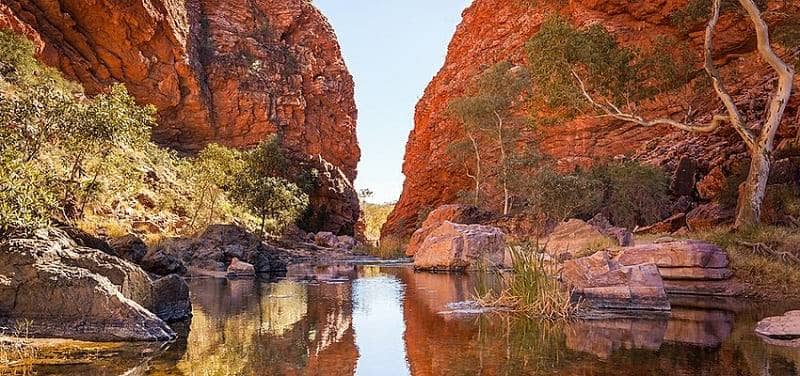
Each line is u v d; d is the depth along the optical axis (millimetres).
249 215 39875
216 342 5895
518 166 37625
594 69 18078
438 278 14805
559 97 18594
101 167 22578
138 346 5645
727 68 38938
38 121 15383
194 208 34281
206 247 20969
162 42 50656
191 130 54781
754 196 14258
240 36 65000
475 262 17078
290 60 69625
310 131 68438
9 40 30797
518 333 6395
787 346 5633
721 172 29125
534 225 27281
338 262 25125
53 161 20531
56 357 5055
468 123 41438
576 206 26703
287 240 38844
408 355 5191
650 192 30062
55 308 6102
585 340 5992
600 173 32812
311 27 75312
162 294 7602
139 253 15719
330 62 76125
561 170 43531
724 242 12914
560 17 18484
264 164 50719
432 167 57500
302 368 4688
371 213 102250
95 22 44625
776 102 14352
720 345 5688
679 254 10836
